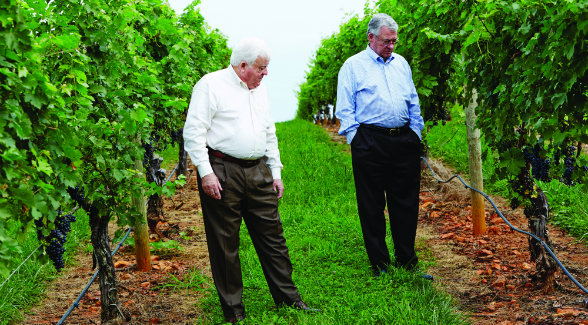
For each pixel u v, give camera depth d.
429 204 7.23
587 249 5.01
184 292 4.36
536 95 3.44
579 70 3.00
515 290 4.05
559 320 3.37
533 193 4.00
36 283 4.54
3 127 2.10
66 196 2.70
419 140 4.36
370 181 4.31
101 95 3.48
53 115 2.51
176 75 6.01
